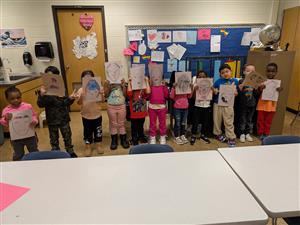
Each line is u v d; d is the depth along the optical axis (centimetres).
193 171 132
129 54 463
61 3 438
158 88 304
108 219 96
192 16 464
